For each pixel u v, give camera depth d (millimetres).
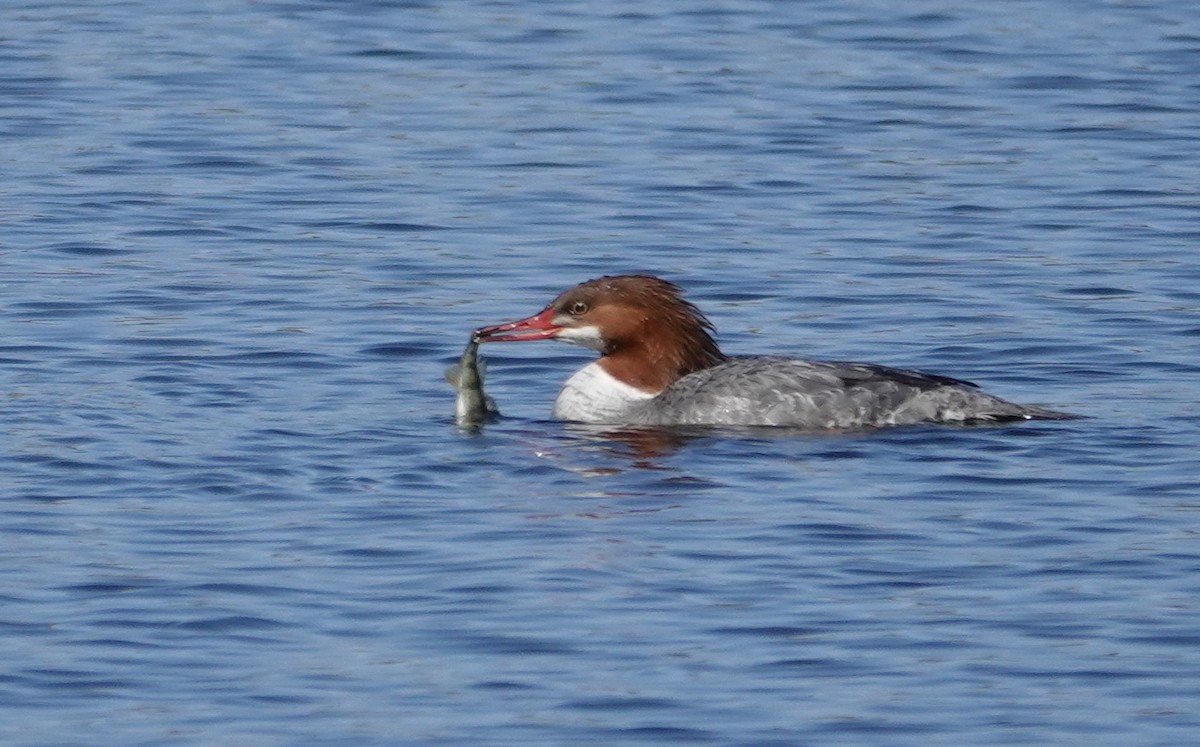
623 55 31016
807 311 19781
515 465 15109
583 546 13203
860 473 14750
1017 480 14516
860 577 12633
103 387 17078
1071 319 19297
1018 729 10688
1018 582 12531
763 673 11305
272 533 13445
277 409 16609
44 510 13836
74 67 29922
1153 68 30172
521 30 32656
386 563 12898
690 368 17094
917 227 22641
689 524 13617
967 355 18312
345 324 19234
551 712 10852
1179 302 19797
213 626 11883
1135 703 10953
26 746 10492
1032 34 32344
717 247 21906
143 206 23344
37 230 22312
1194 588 12391
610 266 21219
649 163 25297
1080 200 23734
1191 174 24875
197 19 33281
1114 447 15320
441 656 11516
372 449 15484
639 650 11578
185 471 14758
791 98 28531
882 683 11188
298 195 23891
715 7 34375
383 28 32688
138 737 10586
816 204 23594
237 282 20531
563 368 18516
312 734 10617
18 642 11641
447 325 19281
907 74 29984
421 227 22594
